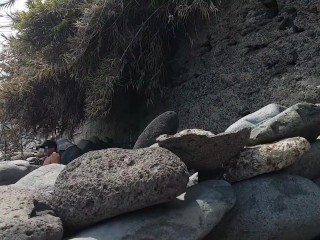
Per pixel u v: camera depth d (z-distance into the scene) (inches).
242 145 99.0
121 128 280.8
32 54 257.9
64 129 313.4
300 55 170.6
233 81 197.8
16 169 171.3
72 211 82.3
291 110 110.7
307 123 111.0
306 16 169.9
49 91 281.4
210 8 191.8
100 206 80.7
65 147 297.0
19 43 260.8
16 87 270.8
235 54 198.4
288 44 175.8
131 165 85.0
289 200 97.5
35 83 272.4
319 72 162.9
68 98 278.4
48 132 323.0
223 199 90.0
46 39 252.5
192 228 83.2
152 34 230.7
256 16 190.1
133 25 230.5
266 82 182.5
